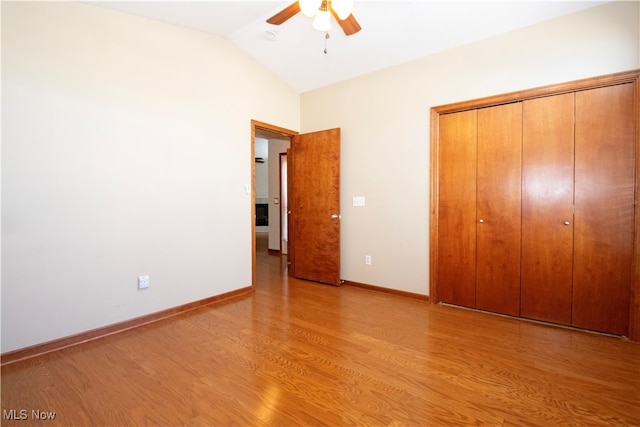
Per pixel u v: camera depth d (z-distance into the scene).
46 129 2.20
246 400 1.69
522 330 2.60
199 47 3.13
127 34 2.61
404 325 2.71
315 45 3.35
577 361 2.09
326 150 3.99
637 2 2.29
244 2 2.60
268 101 3.91
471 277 3.09
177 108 2.96
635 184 2.34
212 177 3.28
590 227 2.53
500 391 1.77
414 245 3.41
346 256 4.00
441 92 3.18
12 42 2.05
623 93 2.37
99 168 2.46
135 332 2.57
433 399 1.70
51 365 2.04
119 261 2.59
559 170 2.63
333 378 1.90
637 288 2.34
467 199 3.09
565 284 2.65
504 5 2.53
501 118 2.88
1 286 2.05
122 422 1.53
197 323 2.76
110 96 2.51
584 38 2.47
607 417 1.55
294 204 4.36
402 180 3.48
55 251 2.26
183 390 1.78
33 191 2.15
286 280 4.26
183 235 3.04
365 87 3.75
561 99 2.60
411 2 2.58
